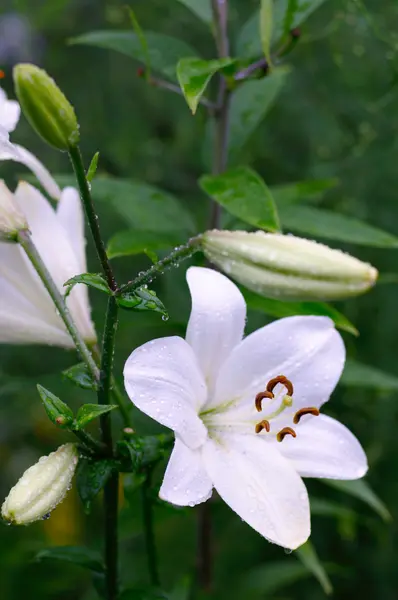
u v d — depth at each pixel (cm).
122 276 139
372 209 132
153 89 148
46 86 71
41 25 149
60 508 140
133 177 150
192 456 76
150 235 94
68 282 73
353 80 120
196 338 78
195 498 75
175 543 133
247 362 79
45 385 102
